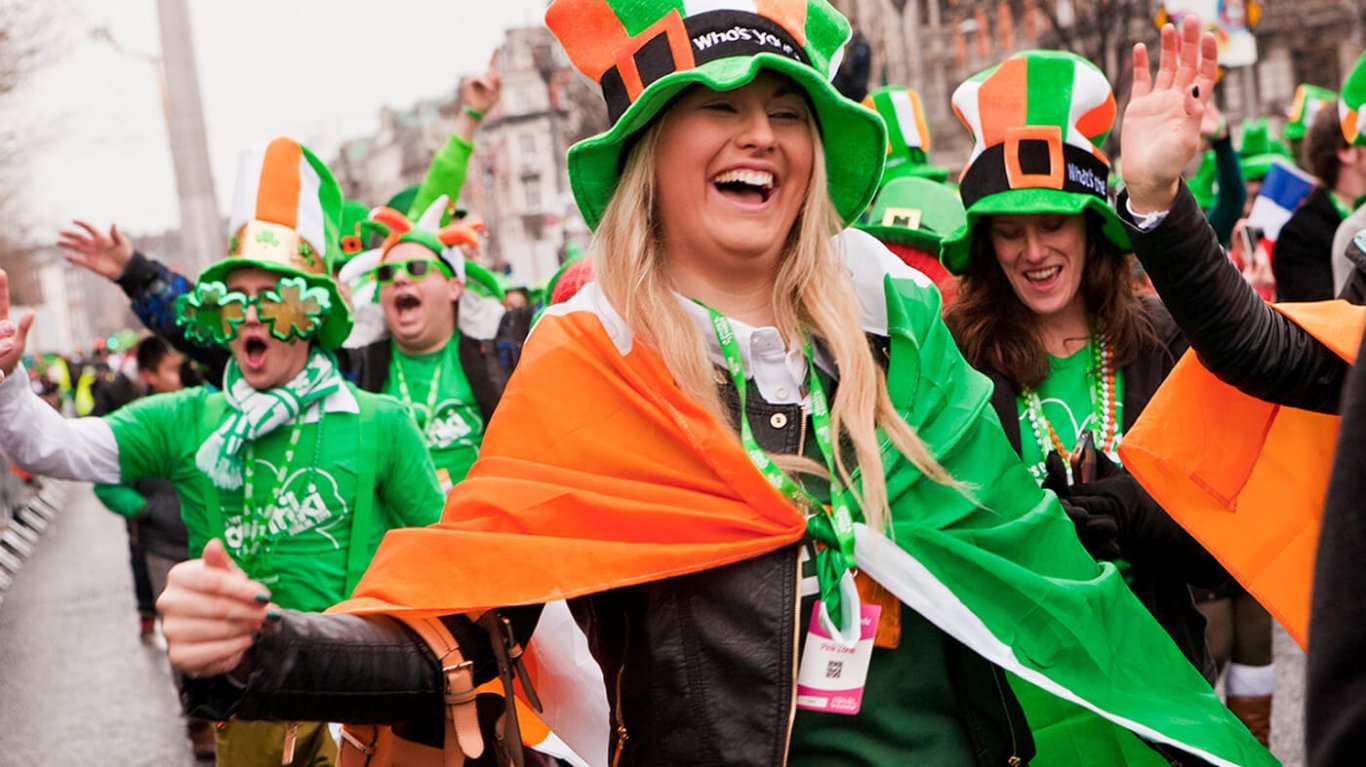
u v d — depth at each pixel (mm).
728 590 2258
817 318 2371
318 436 4293
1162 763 2701
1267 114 41406
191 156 15688
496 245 104812
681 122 2344
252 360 4258
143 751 7273
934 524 2340
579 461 2303
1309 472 2832
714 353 2373
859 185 2500
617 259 2367
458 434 6078
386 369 6164
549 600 2207
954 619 2291
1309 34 41188
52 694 8766
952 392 2438
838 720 2291
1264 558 2877
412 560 2248
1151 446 2912
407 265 6031
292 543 4289
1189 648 3506
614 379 2322
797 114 2385
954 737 2338
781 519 2260
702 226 2363
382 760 2277
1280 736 5703
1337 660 1385
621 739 2324
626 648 2316
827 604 2287
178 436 4340
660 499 2271
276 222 4406
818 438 2328
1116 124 24844
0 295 3666
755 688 2229
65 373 41969
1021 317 3715
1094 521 3268
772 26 2344
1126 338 3674
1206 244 2527
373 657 2078
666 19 2336
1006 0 44469
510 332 6203
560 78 86438
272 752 4145
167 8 15633
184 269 15773
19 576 14859
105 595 12742
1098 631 2406
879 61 44344
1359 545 1396
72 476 4230
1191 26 2516
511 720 2234
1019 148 3596
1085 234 3674
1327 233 6223
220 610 1857
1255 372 2568
